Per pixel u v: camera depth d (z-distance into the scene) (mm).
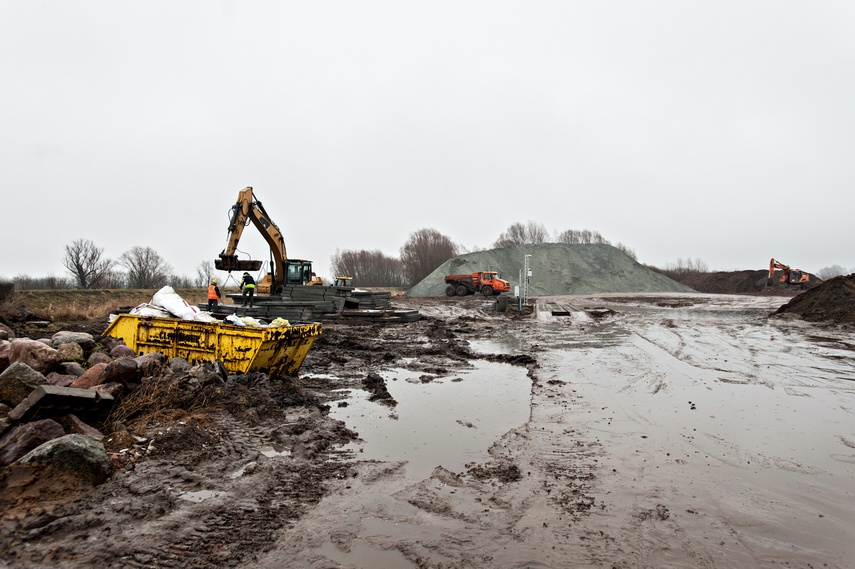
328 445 6008
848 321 19609
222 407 6551
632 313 27625
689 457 5723
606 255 60656
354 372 10500
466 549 3711
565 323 22281
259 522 4012
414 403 8125
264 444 5758
